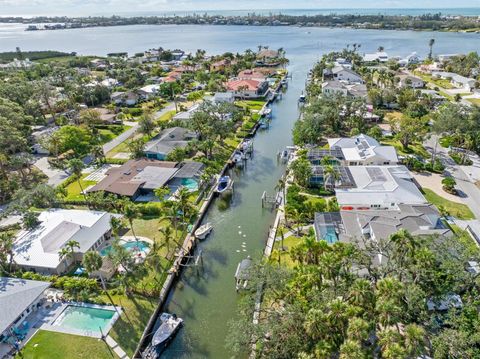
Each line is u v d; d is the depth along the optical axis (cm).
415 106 12362
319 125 11112
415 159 9100
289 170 8981
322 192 7981
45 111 14150
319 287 4512
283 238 6719
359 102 11775
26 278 5703
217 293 5747
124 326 4994
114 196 7806
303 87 18675
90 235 6556
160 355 4719
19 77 17325
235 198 8494
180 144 10506
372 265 5438
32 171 9588
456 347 3897
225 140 11394
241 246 6806
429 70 19775
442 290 4650
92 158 10412
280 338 4141
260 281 4825
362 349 3822
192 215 7538
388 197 7219
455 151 9912
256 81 17062
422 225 6109
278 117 14188
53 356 4553
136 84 18550
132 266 5831
